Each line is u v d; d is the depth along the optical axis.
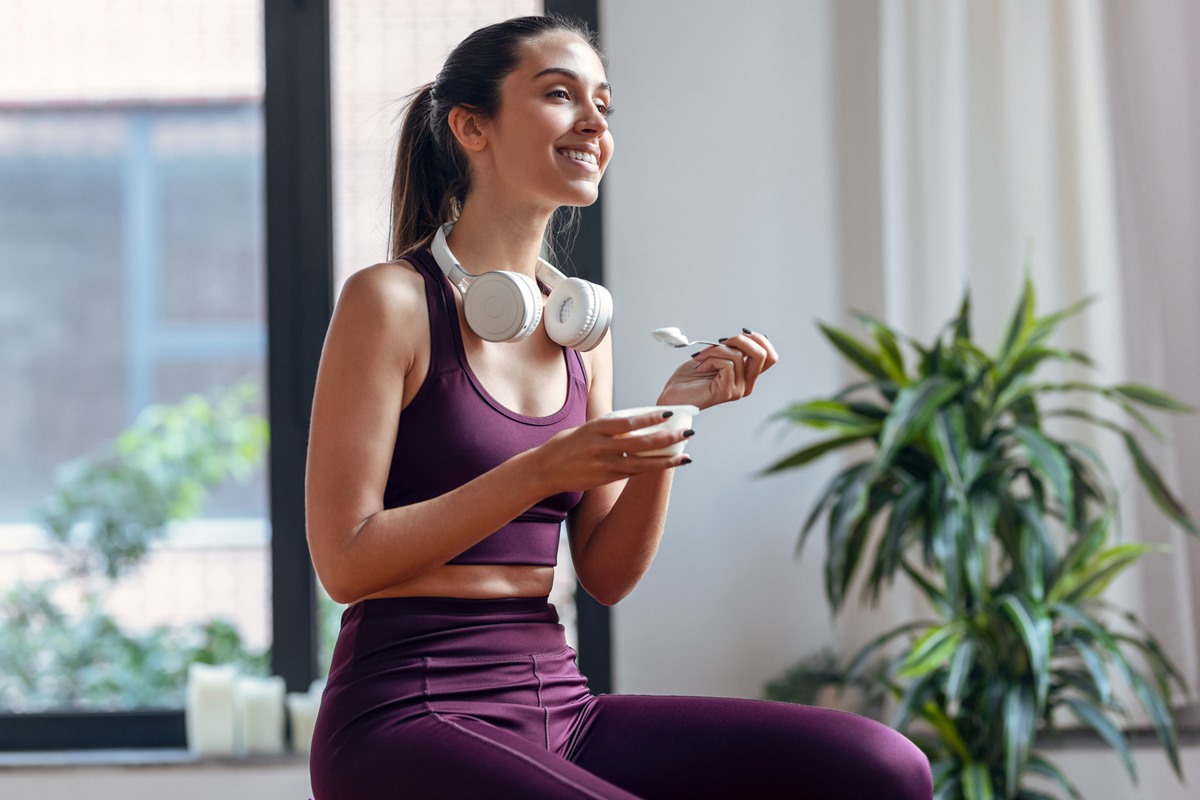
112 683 3.55
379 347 1.21
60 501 4.20
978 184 2.83
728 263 2.93
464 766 1.10
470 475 1.25
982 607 2.32
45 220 5.17
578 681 1.30
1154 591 2.74
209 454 4.58
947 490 2.30
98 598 4.04
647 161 2.94
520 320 1.23
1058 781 2.40
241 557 4.43
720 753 1.21
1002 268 2.82
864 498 2.29
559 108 1.29
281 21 3.02
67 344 5.17
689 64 2.95
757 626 2.88
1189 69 2.81
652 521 1.38
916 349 2.44
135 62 4.80
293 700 2.83
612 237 2.92
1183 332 2.80
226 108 5.10
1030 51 2.82
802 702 2.71
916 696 2.36
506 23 1.34
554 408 1.34
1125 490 2.74
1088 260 2.78
